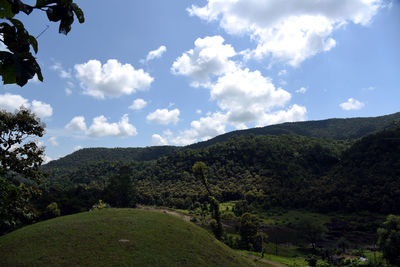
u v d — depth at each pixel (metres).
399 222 48.47
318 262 48.62
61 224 25.89
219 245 28.56
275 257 49.38
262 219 97.19
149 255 20.72
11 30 1.71
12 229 33.38
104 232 23.84
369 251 58.88
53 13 1.77
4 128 20.23
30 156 21.30
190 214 108.19
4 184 3.93
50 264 17.88
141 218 29.50
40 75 1.85
